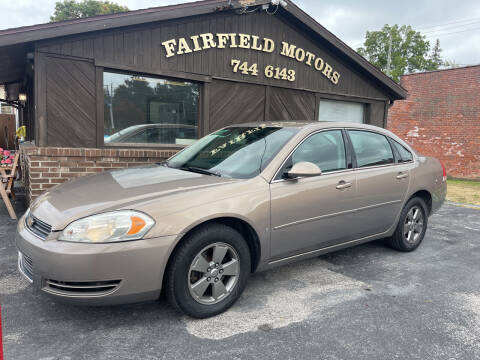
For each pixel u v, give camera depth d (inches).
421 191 176.4
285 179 122.7
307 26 306.8
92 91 226.7
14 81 376.2
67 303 94.0
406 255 172.1
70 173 219.9
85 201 103.4
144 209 97.4
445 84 614.9
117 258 91.7
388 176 155.4
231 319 108.4
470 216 269.4
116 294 93.6
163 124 261.3
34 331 99.0
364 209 146.3
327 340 98.7
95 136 230.8
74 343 94.1
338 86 345.7
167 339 97.2
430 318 112.1
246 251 113.7
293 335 100.6
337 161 140.7
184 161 145.7
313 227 129.4
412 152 175.9
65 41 214.1
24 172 266.8
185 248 100.7
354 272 148.6
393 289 132.9
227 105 283.4
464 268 157.1
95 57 224.1
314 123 144.7
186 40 256.2
